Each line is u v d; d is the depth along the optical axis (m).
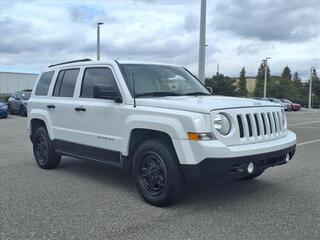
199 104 5.52
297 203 5.92
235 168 5.38
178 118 5.47
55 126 7.89
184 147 5.37
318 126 21.77
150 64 7.11
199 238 4.61
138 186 6.05
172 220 5.22
